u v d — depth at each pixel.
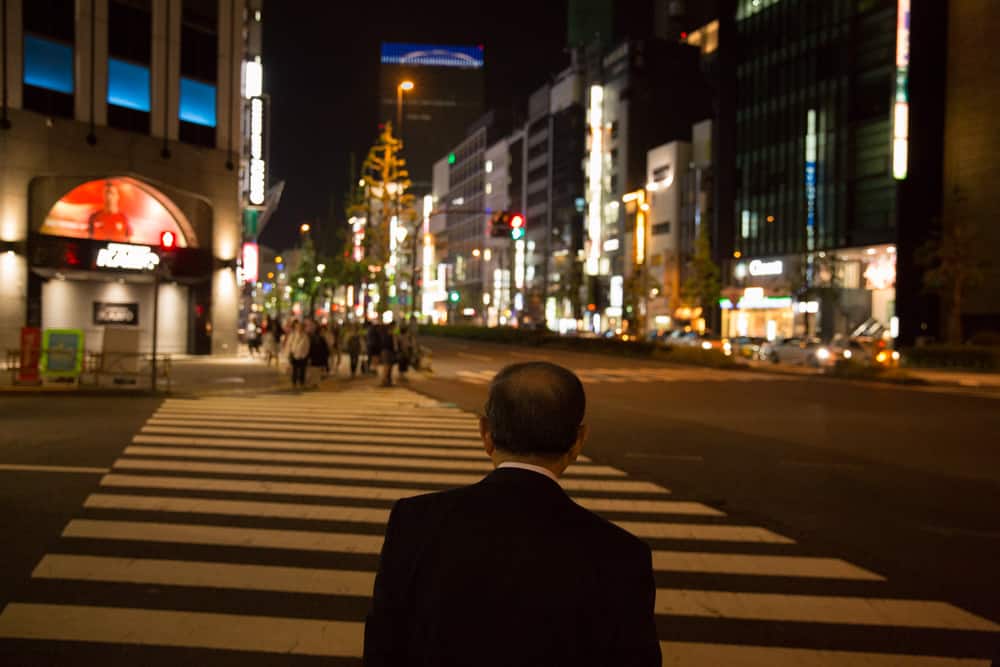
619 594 1.50
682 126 82.25
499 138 113.06
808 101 59.44
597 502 7.91
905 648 4.33
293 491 7.98
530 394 1.75
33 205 27.83
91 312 30.45
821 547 6.38
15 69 27.06
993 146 46.25
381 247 40.53
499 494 1.62
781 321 60.88
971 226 47.12
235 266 33.69
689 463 10.26
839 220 56.41
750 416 15.73
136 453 9.94
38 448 10.17
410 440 11.54
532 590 1.49
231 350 33.69
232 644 4.20
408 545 1.62
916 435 13.23
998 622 4.74
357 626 4.48
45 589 5.00
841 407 17.62
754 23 64.81
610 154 84.38
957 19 48.47
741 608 4.95
